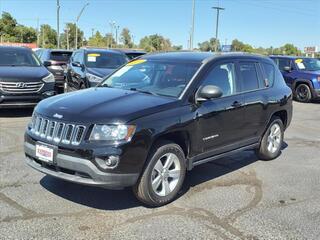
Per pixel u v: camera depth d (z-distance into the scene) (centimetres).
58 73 1588
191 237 434
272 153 739
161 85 570
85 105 497
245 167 694
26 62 1162
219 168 682
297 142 915
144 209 500
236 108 614
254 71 682
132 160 467
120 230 443
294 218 491
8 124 961
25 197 520
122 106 493
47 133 488
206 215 491
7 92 1018
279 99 725
